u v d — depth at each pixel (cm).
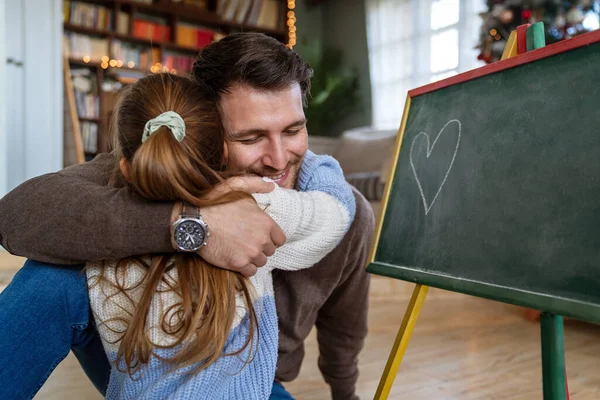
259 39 87
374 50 567
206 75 85
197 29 536
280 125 85
